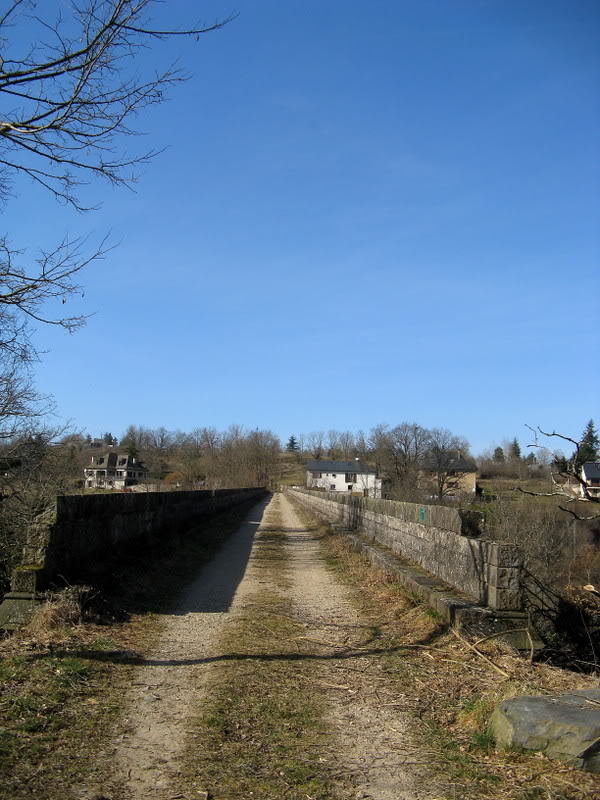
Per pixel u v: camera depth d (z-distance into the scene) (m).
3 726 4.15
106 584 8.52
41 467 12.19
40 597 6.99
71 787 3.45
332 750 4.10
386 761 3.92
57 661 5.53
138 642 6.58
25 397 11.91
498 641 6.33
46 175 6.46
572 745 3.76
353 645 6.75
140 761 3.84
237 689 5.21
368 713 4.78
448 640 6.51
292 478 120.62
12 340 8.03
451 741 4.25
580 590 10.22
